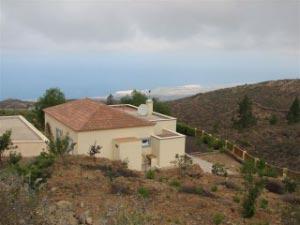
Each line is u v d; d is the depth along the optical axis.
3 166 15.48
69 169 15.87
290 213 11.75
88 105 28.83
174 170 22.05
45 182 12.80
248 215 12.34
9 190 7.97
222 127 45.44
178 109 59.66
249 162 23.81
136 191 13.43
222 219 11.48
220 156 31.67
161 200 12.86
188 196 13.87
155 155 26.72
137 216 8.48
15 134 25.69
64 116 28.61
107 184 14.03
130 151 25.12
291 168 28.66
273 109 53.66
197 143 35.22
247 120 43.91
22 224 7.07
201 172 21.95
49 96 37.84
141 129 26.95
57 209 9.35
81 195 12.39
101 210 10.67
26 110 43.94
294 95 60.94
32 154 22.48
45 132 32.28
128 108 36.91
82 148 25.08
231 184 17.62
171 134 28.14
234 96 66.31
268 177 22.58
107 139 25.72
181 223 10.73
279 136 38.78
